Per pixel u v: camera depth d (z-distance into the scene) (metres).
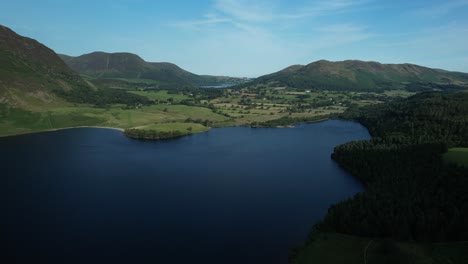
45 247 107.94
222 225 124.12
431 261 89.00
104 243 110.88
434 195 120.31
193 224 124.94
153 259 102.00
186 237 115.38
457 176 131.25
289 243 111.06
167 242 111.88
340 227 110.25
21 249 106.50
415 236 102.12
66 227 121.75
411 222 103.81
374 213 111.50
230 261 101.19
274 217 130.50
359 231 106.50
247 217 130.75
